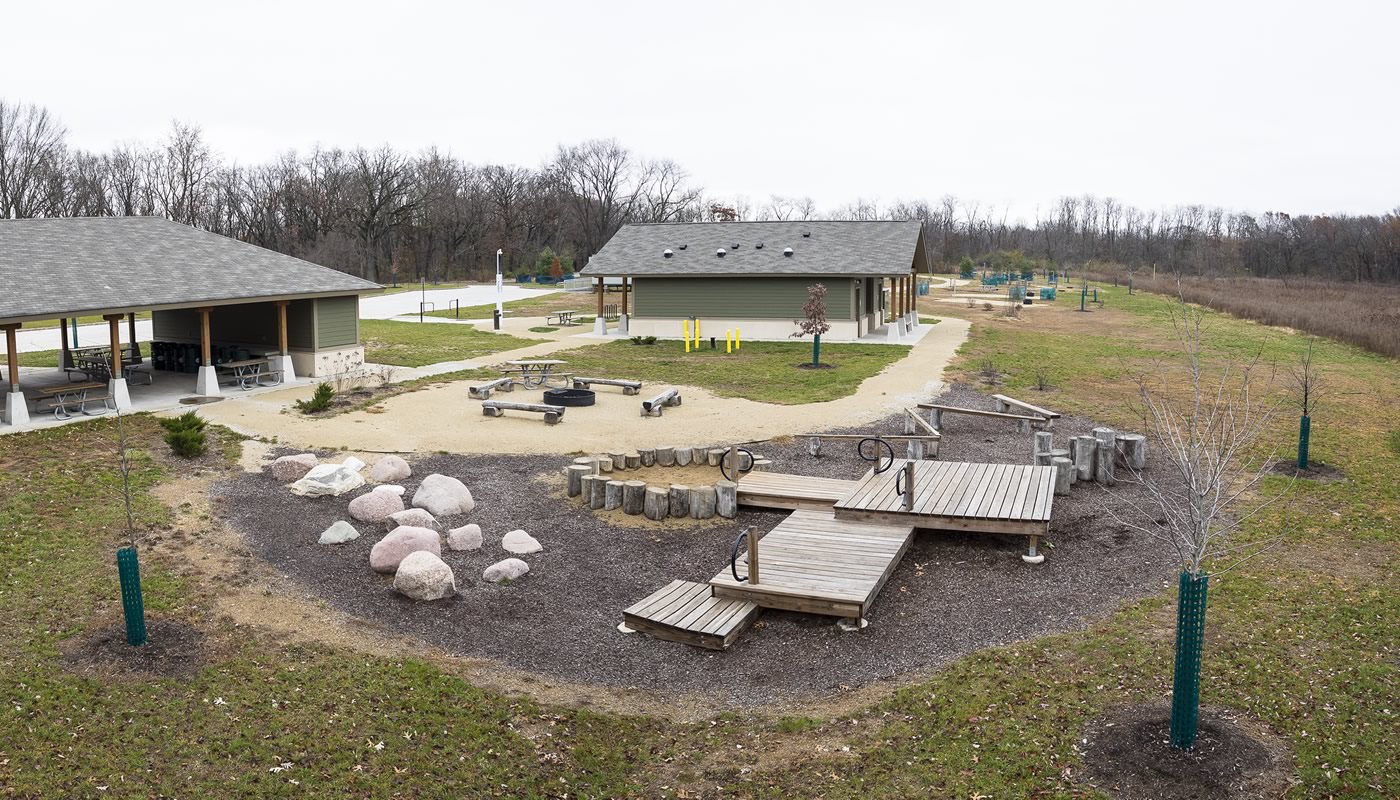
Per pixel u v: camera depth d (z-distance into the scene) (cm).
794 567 1077
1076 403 2183
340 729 775
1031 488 1308
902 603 1046
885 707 820
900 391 2308
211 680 846
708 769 733
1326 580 1077
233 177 8206
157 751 733
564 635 980
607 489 1373
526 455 1678
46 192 6906
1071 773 701
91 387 1931
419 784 706
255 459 1627
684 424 1936
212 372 2116
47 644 912
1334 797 660
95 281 1941
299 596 1061
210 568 1130
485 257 8881
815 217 12781
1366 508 1348
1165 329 3981
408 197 8481
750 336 3516
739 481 1431
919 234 3609
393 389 2305
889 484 1356
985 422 2012
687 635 950
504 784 711
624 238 3847
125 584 888
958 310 4856
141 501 1366
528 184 9938
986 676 863
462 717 804
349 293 2403
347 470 1470
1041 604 1035
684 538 1262
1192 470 779
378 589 1089
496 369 2650
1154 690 820
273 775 707
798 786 704
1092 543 1226
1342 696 805
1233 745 723
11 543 1180
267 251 2422
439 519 1338
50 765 707
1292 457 1638
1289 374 2659
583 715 812
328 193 8056
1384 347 3133
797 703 839
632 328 3638
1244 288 6594
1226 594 1039
